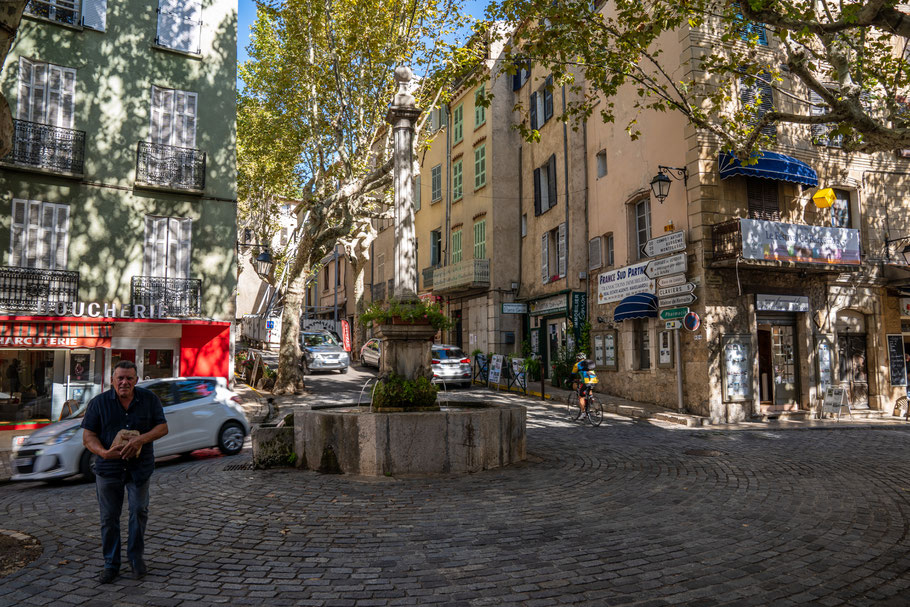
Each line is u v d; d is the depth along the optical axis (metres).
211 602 4.18
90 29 17.33
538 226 25.03
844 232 16.20
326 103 19.34
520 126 11.38
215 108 18.98
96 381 17.11
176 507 6.78
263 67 22.86
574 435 12.73
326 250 21.73
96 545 5.49
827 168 17.73
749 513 6.44
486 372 25.03
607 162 20.14
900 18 6.49
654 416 15.69
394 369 9.27
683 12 10.39
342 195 18.25
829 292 17.20
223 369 18.61
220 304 18.56
